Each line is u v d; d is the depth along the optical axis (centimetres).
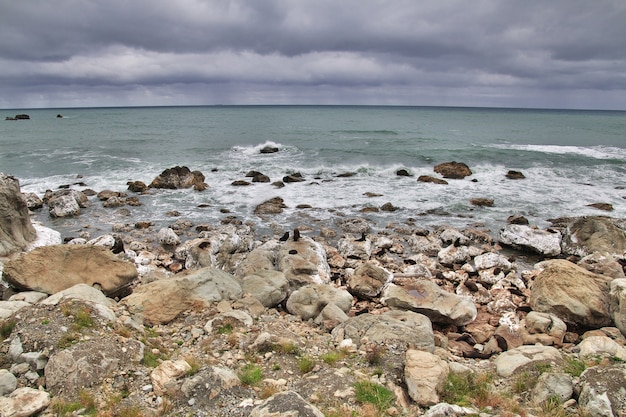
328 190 2798
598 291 1099
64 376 635
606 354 855
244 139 5278
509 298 1274
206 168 3431
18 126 7462
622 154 4103
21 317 764
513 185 2948
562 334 1015
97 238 1744
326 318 1038
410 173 3288
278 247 1650
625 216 2245
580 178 3139
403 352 821
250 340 849
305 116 11600
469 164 3612
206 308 1002
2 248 1377
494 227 2122
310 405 579
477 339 1045
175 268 1534
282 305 1195
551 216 2288
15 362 678
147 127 7225
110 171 3312
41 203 2355
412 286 1218
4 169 3356
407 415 632
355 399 650
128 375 669
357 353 832
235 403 630
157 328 919
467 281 1382
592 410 618
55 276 1025
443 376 705
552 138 5653
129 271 1109
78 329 738
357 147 4553
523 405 678
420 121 9362
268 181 3017
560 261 1244
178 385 649
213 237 1722
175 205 2452
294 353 820
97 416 573
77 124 8069
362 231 2019
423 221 2197
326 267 1450
